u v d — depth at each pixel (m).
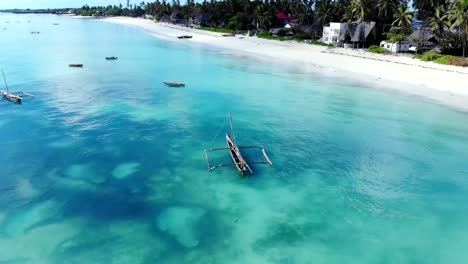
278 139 34.25
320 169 28.56
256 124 38.12
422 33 84.56
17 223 21.47
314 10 126.06
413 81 54.41
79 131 35.75
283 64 73.12
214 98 47.69
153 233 20.83
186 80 58.28
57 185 25.72
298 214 22.75
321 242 20.23
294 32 124.94
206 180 26.81
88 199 24.06
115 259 18.77
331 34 101.38
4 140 33.12
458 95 46.81
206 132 36.06
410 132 35.53
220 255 19.16
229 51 93.75
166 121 38.91
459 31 75.19
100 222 21.75
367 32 91.12
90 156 30.36
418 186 26.09
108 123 38.06
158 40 121.88
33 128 36.19
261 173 27.88
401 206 23.69
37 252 19.20
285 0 151.75
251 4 151.75
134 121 38.72
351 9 101.94
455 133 35.06
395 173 27.91
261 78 59.50
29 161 29.20
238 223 21.83
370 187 25.94
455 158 30.19
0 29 165.00
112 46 104.00
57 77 59.09
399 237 20.72
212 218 22.30
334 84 54.53
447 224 21.86
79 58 80.00
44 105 43.62
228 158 30.44
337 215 22.67
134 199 24.19
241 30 143.12
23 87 51.84
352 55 80.19
